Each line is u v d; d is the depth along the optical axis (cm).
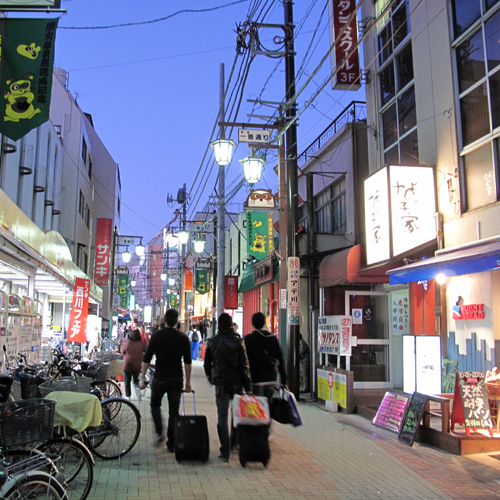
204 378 1789
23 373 621
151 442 749
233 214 3647
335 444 773
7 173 1538
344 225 1518
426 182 1001
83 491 511
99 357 1327
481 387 740
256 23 1156
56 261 1293
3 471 406
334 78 1273
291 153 1278
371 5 1340
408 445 757
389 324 1195
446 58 984
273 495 528
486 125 880
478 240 861
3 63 666
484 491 557
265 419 639
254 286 1959
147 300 7806
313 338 1412
